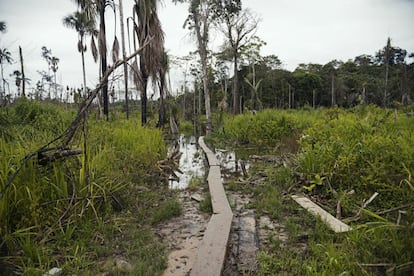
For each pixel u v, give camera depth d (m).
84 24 18.31
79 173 3.87
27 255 2.68
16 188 3.08
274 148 9.41
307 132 7.20
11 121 6.35
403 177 3.83
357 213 3.59
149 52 12.59
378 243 2.61
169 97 20.02
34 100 8.60
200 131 20.89
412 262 2.26
